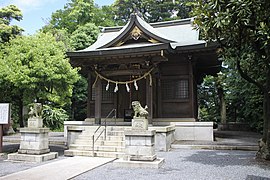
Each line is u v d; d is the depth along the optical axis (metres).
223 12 7.44
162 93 15.31
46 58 11.17
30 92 11.24
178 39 17.03
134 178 6.53
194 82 16.50
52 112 22.91
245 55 10.27
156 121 14.80
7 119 10.73
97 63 14.20
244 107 21.00
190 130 13.79
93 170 7.64
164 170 7.42
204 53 14.38
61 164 8.55
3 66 10.74
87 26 28.03
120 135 12.01
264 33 7.03
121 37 14.61
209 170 7.32
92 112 16.47
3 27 21.34
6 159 9.52
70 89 12.61
